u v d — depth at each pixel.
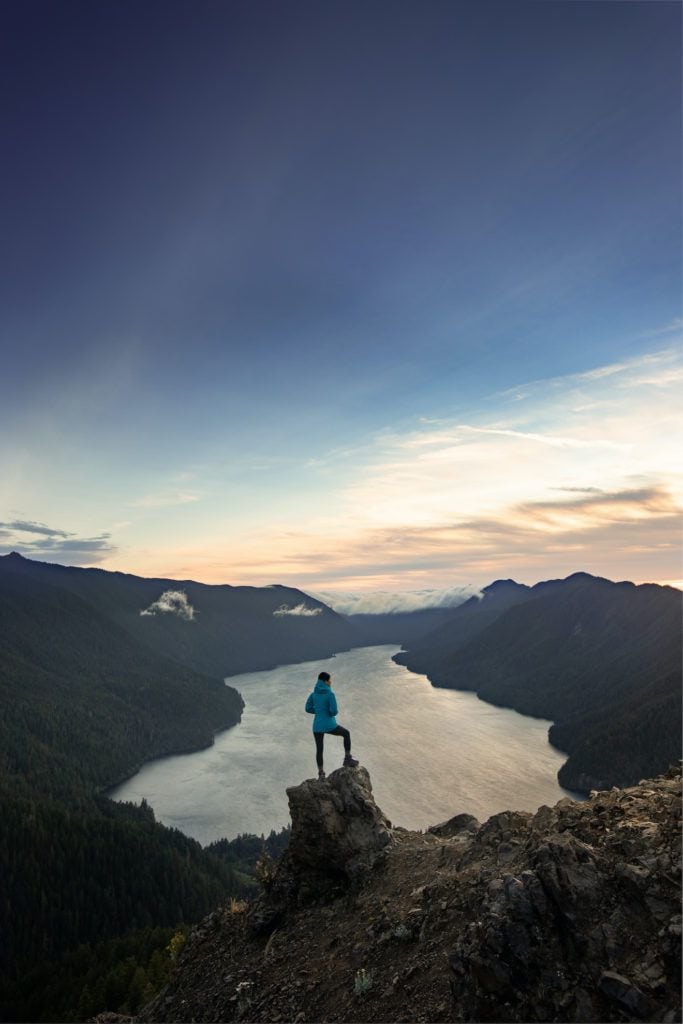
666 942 8.78
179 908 158.25
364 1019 10.91
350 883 16.39
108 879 172.88
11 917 161.38
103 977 108.69
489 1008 9.31
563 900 9.77
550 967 9.21
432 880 14.50
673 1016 7.96
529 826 14.20
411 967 11.66
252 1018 12.75
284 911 16.56
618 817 11.57
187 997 15.40
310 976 13.19
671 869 9.64
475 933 10.23
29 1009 109.19
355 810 17.55
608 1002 8.52
